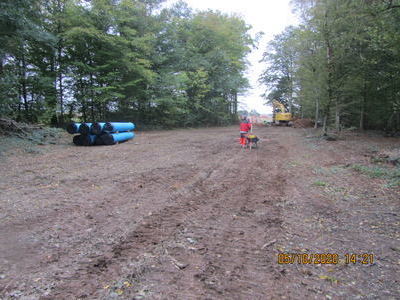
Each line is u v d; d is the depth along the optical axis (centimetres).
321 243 347
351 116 2266
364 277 274
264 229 389
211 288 253
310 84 1620
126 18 1947
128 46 2052
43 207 468
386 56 1233
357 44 1355
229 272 280
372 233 375
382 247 336
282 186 614
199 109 3116
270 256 314
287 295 243
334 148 1210
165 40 2473
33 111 1689
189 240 352
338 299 238
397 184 600
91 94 1855
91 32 1677
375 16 1030
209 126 3309
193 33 2962
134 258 306
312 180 664
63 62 1822
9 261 299
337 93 1567
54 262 298
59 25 1758
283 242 349
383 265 296
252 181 660
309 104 2017
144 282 261
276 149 1220
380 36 1074
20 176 681
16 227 387
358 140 1509
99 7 1778
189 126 3028
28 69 1580
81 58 1873
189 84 2741
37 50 1677
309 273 280
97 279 267
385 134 1750
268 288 254
